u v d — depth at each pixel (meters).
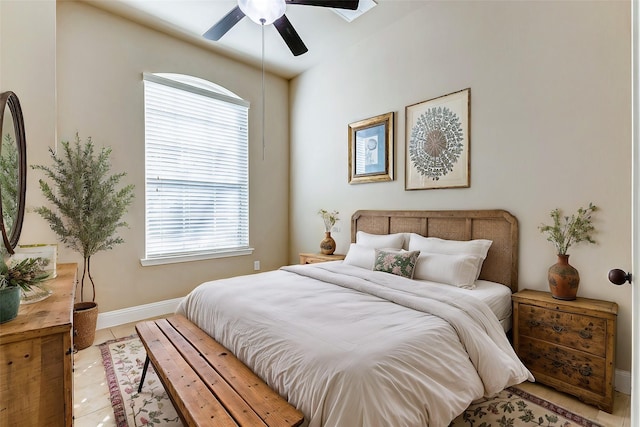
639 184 0.93
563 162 2.17
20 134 1.73
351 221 3.71
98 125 2.90
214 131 3.79
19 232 1.73
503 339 1.73
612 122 1.98
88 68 2.84
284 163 4.58
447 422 1.19
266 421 1.04
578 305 1.87
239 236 4.06
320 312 1.63
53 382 1.04
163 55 3.31
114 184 2.81
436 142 2.88
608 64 1.99
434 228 2.90
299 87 4.42
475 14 2.62
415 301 1.74
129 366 2.23
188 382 1.29
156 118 3.31
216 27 2.46
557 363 1.94
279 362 1.26
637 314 0.94
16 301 1.09
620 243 1.95
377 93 3.41
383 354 1.18
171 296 3.41
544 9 2.25
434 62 2.90
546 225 2.24
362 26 3.27
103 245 2.70
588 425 1.63
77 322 2.46
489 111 2.54
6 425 0.97
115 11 2.95
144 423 1.64
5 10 1.99
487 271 2.54
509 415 1.72
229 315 1.69
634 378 0.96
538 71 2.28
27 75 2.10
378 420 0.99
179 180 3.50
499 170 2.49
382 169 3.36
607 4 1.99
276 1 2.14
